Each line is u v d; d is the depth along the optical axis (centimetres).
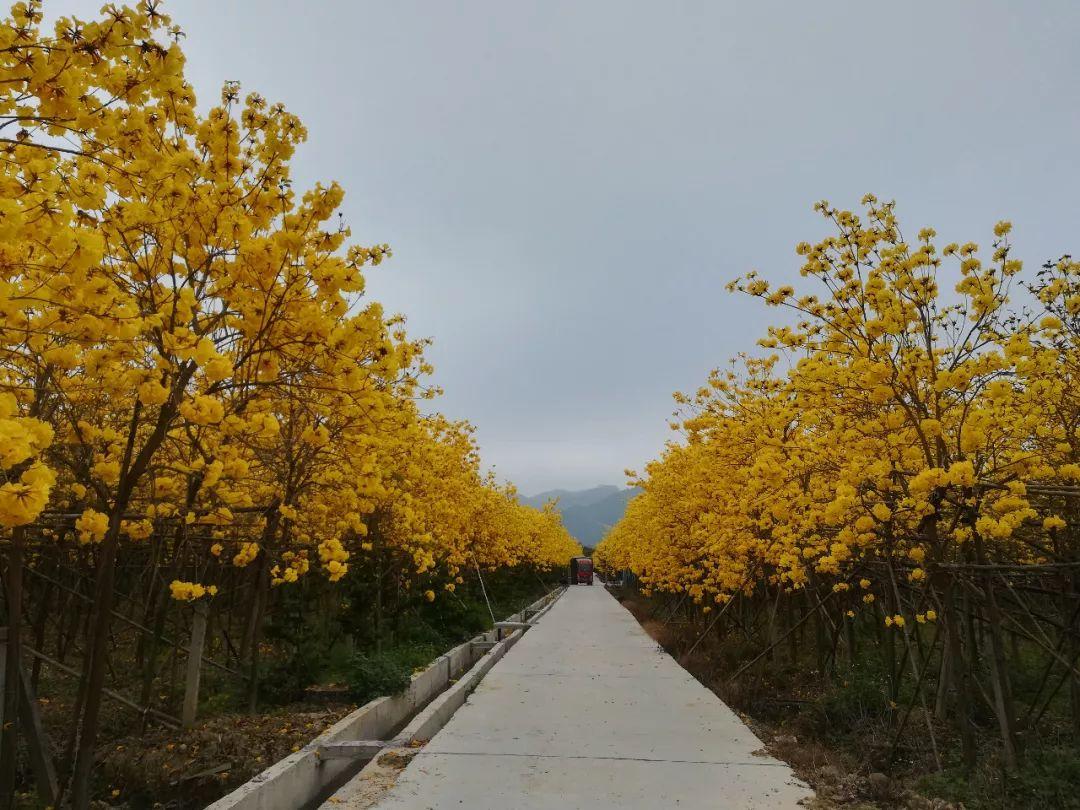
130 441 341
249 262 336
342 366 343
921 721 631
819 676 856
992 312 462
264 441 538
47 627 1099
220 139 324
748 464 813
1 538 465
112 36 229
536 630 1405
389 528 917
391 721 719
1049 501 545
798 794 407
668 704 667
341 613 898
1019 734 533
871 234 499
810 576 794
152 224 318
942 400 496
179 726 590
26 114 248
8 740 413
